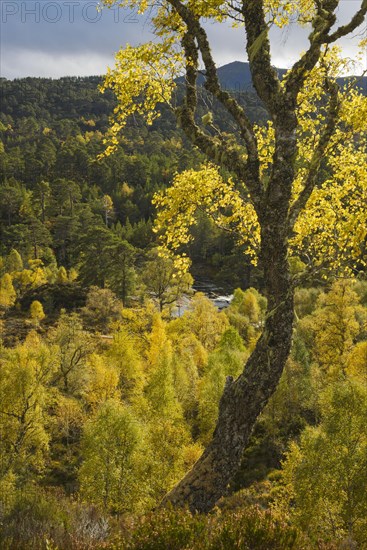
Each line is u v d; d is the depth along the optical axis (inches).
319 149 229.9
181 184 298.2
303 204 219.5
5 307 2726.4
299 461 778.2
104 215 5310.0
